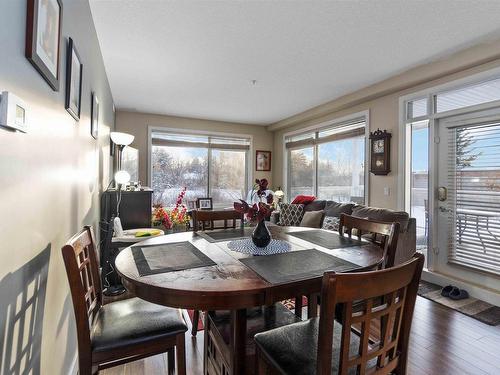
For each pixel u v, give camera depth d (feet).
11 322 2.73
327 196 16.26
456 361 5.94
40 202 3.48
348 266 4.32
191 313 8.30
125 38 8.43
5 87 2.53
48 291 3.83
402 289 3.13
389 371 3.22
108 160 12.30
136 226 11.25
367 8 6.88
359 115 13.65
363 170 13.80
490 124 8.90
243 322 4.01
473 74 9.12
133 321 4.28
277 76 11.31
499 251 8.74
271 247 5.36
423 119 10.75
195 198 19.22
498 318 7.75
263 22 7.53
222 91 13.20
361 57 9.57
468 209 9.52
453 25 7.59
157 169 18.17
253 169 20.70
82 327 3.62
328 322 2.68
